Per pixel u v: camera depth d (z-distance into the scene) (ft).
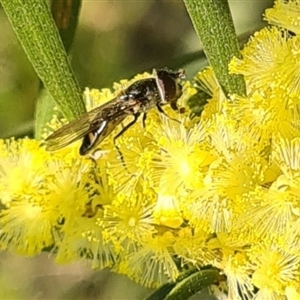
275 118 0.21
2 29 0.38
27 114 0.38
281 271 0.22
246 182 0.22
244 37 0.27
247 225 0.21
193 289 0.23
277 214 0.21
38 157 0.23
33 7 0.21
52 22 0.21
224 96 0.22
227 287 0.23
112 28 0.42
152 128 0.23
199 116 0.23
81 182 0.23
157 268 0.23
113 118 0.23
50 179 0.23
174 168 0.22
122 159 0.23
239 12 0.35
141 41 0.42
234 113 0.22
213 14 0.21
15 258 0.41
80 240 0.23
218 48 0.21
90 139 0.23
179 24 0.43
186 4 0.21
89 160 0.23
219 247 0.22
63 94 0.21
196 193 0.22
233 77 0.21
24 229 0.23
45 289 0.41
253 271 0.22
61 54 0.21
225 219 0.22
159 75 0.23
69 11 0.25
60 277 0.41
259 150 0.22
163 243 0.23
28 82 0.38
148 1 0.43
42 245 0.23
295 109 0.21
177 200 0.22
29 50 0.21
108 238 0.22
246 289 0.22
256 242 0.22
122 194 0.22
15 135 0.27
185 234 0.22
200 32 0.21
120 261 0.23
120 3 0.42
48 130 0.24
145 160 0.22
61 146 0.22
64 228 0.23
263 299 0.22
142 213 0.22
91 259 0.23
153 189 0.22
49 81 0.21
